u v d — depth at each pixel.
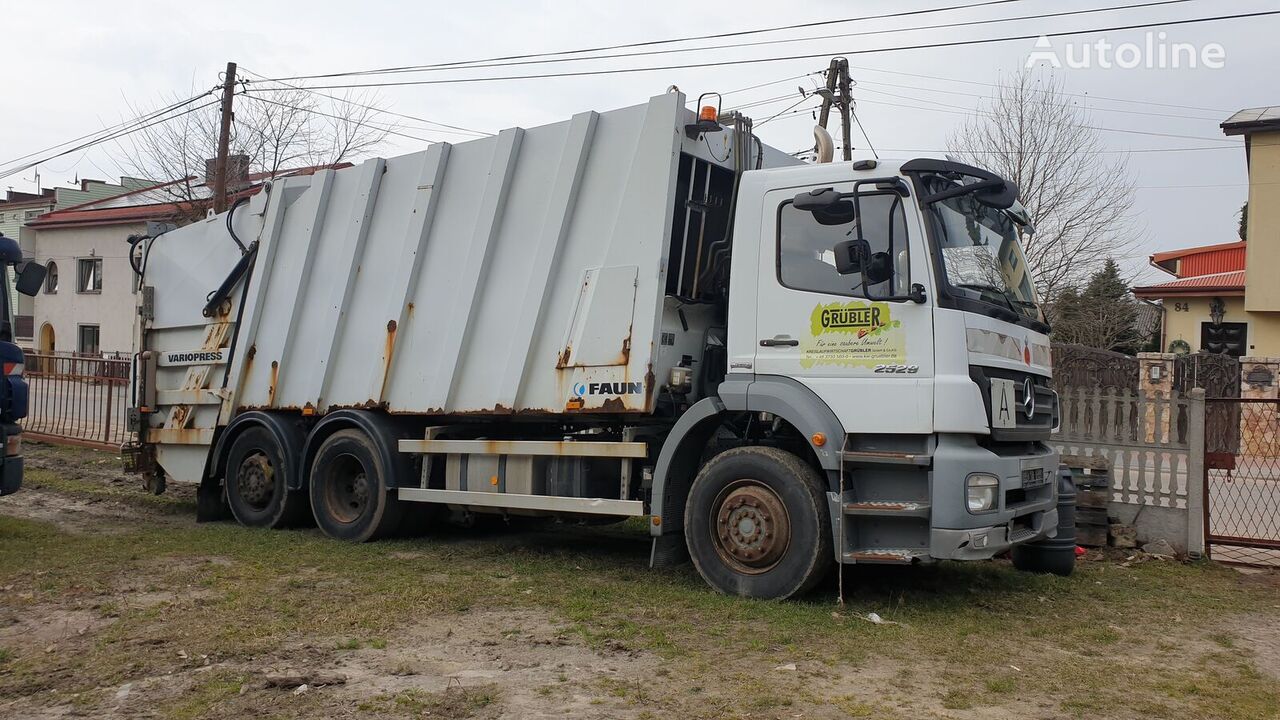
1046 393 7.04
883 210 6.29
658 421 7.29
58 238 38.34
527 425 8.21
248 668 4.91
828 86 24.06
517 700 4.48
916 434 6.04
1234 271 28.55
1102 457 8.80
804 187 6.64
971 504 5.88
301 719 4.20
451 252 8.30
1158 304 31.16
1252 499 9.81
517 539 9.22
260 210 9.84
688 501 6.81
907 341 6.09
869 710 4.38
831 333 6.36
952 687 4.75
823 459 6.14
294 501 9.51
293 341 9.50
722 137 7.49
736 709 4.37
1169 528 8.52
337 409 9.07
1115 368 18.83
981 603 6.58
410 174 8.71
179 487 12.80
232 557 8.06
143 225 35.12
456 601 6.42
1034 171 24.88
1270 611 6.62
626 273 7.07
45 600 6.39
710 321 7.48
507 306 7.85
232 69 23.09
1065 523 7.64
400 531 9.03
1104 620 6.25
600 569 7.66
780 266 6.65
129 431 10.77
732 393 6.59
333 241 9.25
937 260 6.08
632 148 7.23
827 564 6.30
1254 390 17.77
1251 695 4.73
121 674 4.79
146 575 7.24
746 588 6.48
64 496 11.86
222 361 10.04
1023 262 7.37
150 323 10.95
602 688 4.65
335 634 5.59
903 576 7.36
